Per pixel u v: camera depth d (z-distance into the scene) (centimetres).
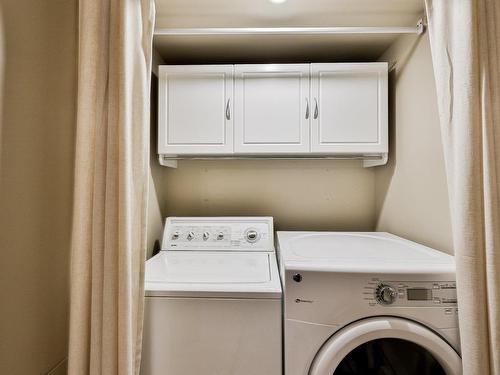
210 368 106
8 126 73
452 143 96
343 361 113
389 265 106
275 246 189
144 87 100
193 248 172
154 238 183
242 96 172
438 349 99
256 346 106
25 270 79
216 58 195
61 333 94
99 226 88
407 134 160
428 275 103
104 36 89
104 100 89
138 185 98
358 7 138
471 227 88
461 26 90
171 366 106
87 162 88
